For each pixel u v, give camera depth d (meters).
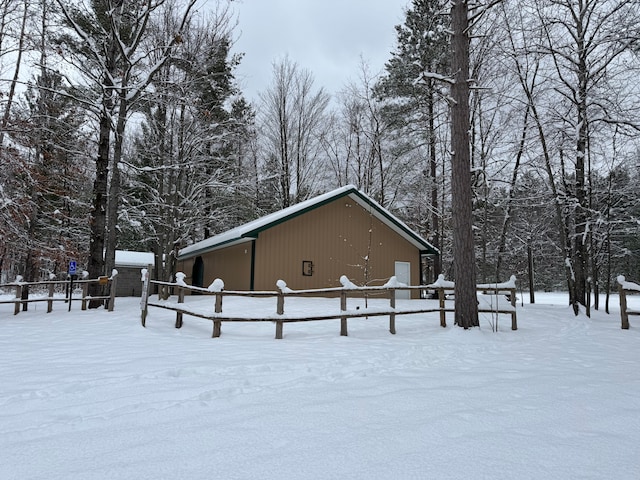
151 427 2.99
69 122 15.04
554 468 2.33
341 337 7.66
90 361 5.21
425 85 20.39
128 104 13.62
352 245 16.52
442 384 4.33
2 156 11.71
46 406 3.50
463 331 8.19
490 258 25.69
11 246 13.89
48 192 14.37
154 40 16.11
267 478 2.19
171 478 2.19
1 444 2.69
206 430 2.92
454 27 9.52
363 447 2.62
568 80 14.67
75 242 21.56
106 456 2.48
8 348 6.20
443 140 21.56
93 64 13.95
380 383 4.35
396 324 9.52
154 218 18.45
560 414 3.34
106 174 13.37
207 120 17.80
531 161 17.05
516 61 15.12
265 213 27.27
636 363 5.78
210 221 21.03
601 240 15.41
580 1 13.87
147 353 5.78
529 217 20.84
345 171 29.12
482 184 19.97
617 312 14.54
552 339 8.33
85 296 11.61
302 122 28.73
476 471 2.28
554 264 27.66
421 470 2.29
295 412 3.34
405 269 17.91
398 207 26.50
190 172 18.27
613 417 3.27
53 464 2.38
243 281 15.12
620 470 2.31
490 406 3.54
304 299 13.46
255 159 27.55
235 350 6.07
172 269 20.77
